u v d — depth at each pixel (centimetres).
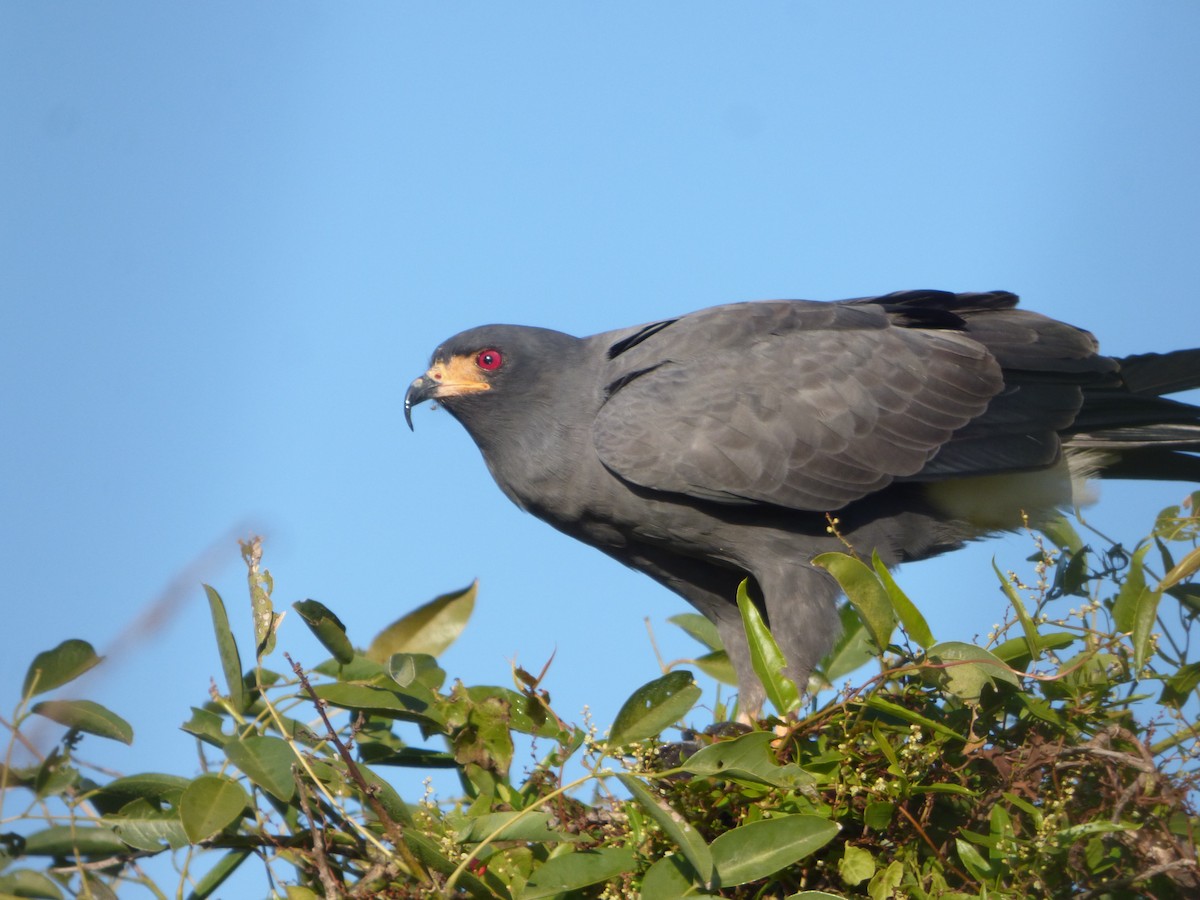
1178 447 1159
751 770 676
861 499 1116
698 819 705
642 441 1077
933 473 1107
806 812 684
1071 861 653
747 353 1121
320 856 668
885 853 693
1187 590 798
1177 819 674
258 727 738
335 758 759
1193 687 747
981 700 725
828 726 732
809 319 1152
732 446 1073
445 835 692
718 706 982
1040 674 725
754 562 1096
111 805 734
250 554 754
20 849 716
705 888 630
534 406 1138
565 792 701
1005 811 669
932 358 1138
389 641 890
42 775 703
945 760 711
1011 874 663
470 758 759
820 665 1090
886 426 1105
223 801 670
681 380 1105
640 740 717
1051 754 677
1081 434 1170
